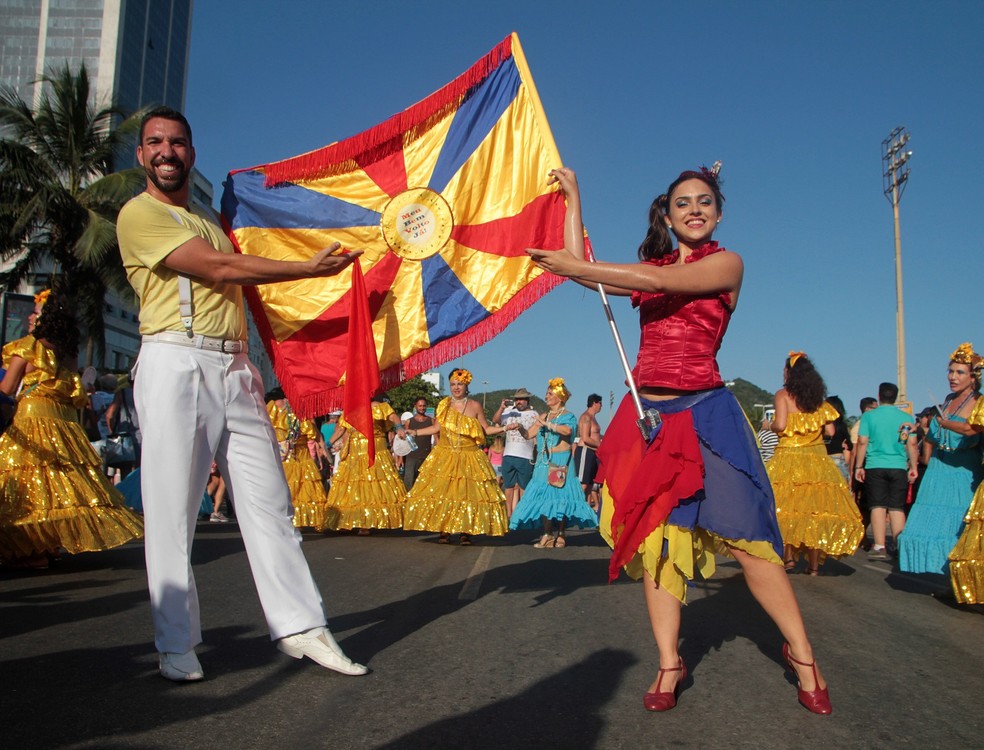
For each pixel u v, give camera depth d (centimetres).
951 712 338
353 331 409
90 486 656
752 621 509
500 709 324
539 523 977
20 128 2838
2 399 686
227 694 330
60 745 271
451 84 482
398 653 404
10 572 639
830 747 294
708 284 332
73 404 685
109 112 2909
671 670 334
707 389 337
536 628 468
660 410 340
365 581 633
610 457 358
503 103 479
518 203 471
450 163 479
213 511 1180
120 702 316
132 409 1104
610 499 361
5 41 9625
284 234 470
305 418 450
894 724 320
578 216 399
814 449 764
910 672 402
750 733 305
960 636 499
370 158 480
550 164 456
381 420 1056
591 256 394
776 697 350
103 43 9644
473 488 970
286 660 383
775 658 416
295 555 371
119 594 544
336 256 373
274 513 371
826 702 331
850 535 738
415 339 466
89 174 2983
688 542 331
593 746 288
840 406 1057
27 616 471
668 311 350
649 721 315
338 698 330
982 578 564
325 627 368
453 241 474
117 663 371
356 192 477
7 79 9606
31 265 2873
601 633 459
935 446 695
